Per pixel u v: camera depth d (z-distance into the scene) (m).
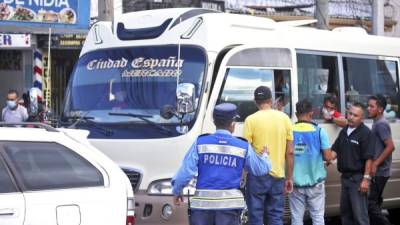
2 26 20.16
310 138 13.88
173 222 12.31
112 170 9.39
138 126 12.99
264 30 14.18
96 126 13.47
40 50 28.02
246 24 13.81
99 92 13.88
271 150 12.83
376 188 15.11
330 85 15.49
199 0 30.64
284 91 14.30
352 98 15.98
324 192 14.52
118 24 14.18
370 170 13.99
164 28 13.51
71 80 14.44
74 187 8.94
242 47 13.43
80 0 20.72
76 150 9.23
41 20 20.22
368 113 15.69
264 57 13.90
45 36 27.80
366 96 16.36
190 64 12.98
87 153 9.31
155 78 13.24
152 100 13.12
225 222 10.23
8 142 8.76
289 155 13.17
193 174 10.38
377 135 14.94
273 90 14.02
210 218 10.27
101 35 14.36
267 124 12.80
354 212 14.15
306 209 14.59
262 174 10.69
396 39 17.50
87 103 13.91
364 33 17.19
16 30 21.73
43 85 28.20
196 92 12.70
